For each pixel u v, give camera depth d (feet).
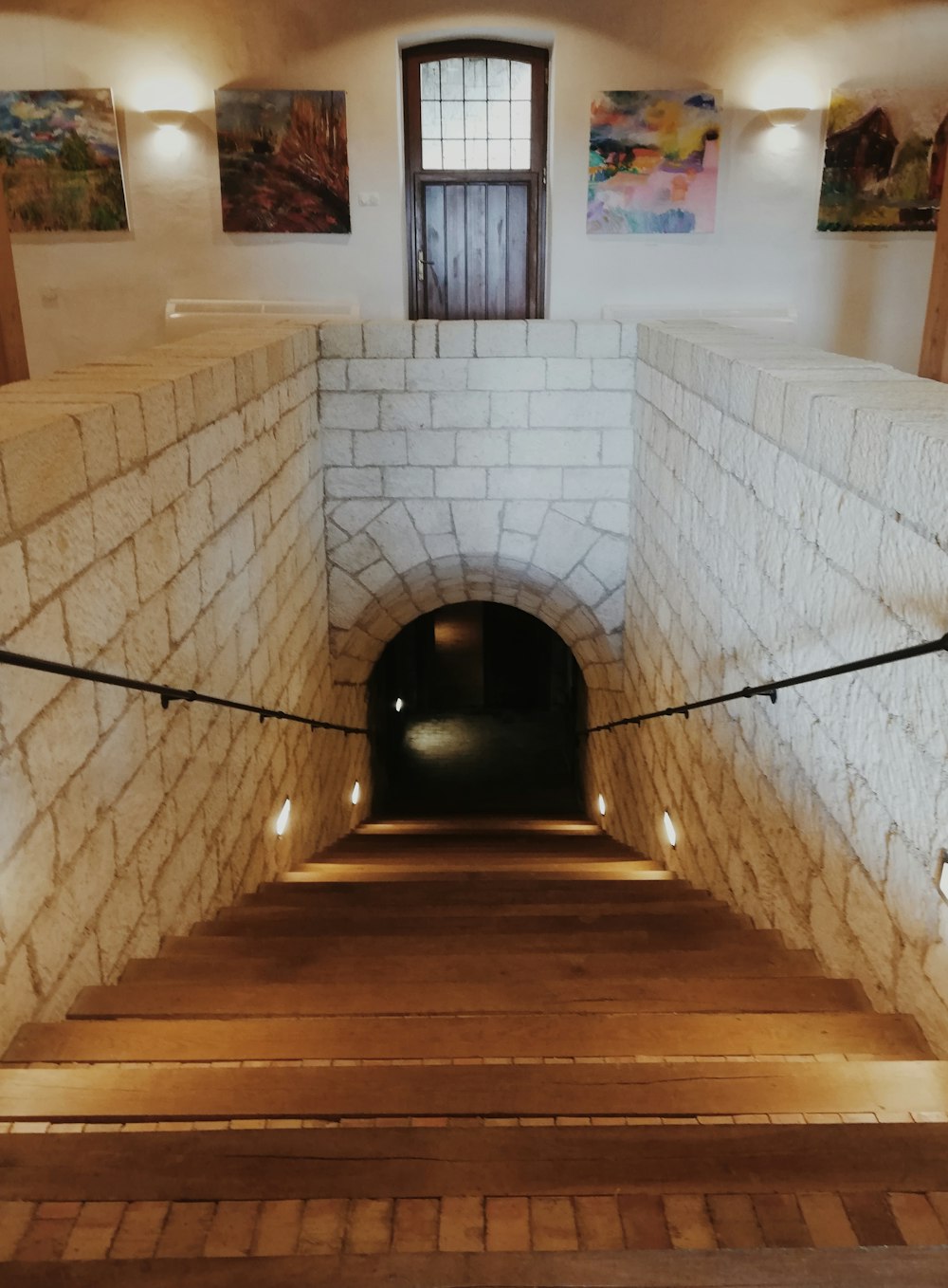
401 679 42.93
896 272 29.43
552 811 35.35
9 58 27.50
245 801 15.29
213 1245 5.13
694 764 15.62
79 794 9.03
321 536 22.41
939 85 27.61
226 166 28.45
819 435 9.46
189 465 12.05
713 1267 4.73
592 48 27.73
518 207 30.55
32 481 7.90
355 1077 6.73
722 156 28.53
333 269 29.58
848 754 9.12
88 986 9.11
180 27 27.40
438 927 12.00
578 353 21.21
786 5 27.20
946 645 6.47
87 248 29.14
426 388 21.54
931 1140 5.78
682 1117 6.44
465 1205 5.34
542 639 43.19
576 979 9.63
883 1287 4.66
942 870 7.39
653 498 18.95
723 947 11.04
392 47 27.73
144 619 10.62
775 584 11.08
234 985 9.11
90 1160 5.65
